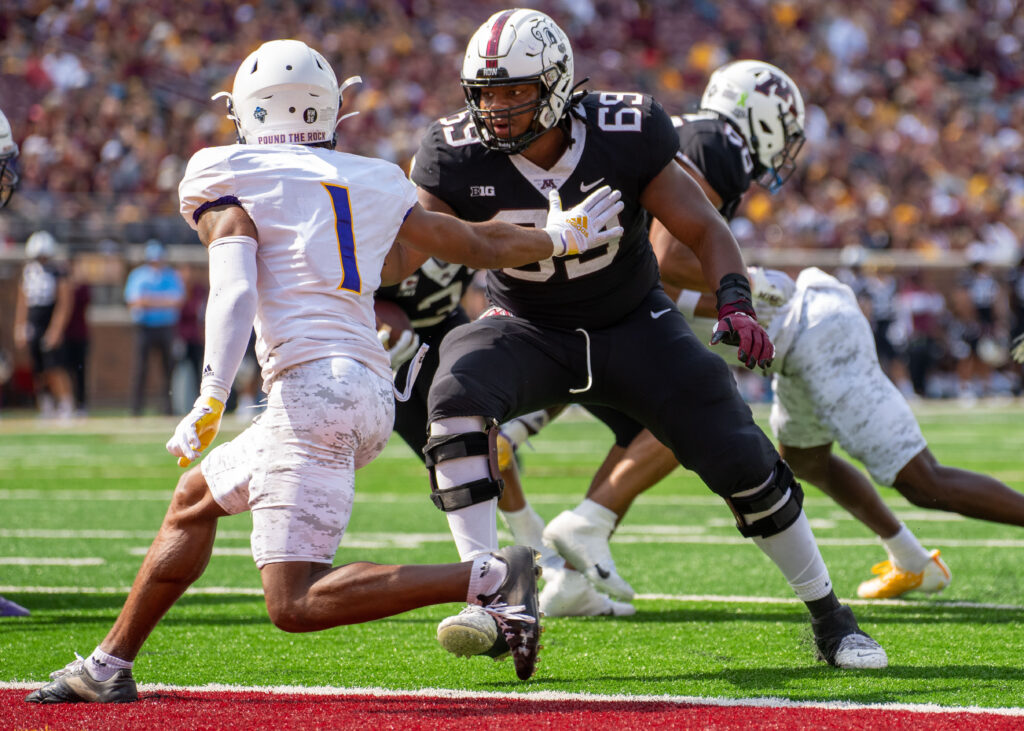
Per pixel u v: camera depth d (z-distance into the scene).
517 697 10.59
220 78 70.25
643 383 12.31
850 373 14.98
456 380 11.89
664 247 15.30
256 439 9.91
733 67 16.20
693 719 9.64
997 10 100.38
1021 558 19.09
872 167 81.88
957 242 74.00
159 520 24.06
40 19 70.06
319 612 9.63
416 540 21.38
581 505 14.85
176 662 12.23
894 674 11.44
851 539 21.11
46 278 51.22
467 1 83.50
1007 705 10.12
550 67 11.90
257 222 10.02
